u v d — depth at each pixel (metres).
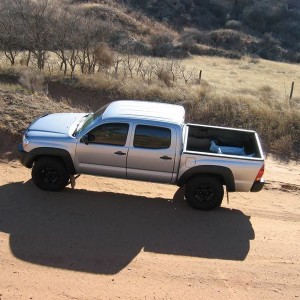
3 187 9.46
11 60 23.03
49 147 9.05
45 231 8.04
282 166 13.18
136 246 7.84
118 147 9.02
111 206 9.11
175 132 8.91
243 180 8.93
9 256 7.26
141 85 18.47
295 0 71.12
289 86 30.61
